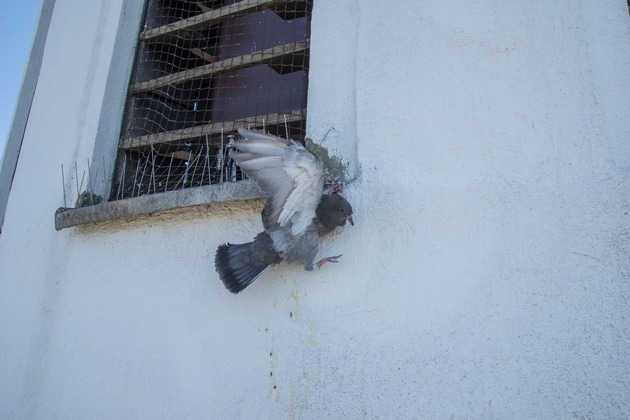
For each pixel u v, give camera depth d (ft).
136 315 10.10
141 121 12.64
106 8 13.11
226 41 13.02
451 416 7.36
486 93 8.57
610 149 7.71
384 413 7.67
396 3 9.51
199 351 9.28
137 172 12.17
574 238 7.51
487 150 8.34
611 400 6.77
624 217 7.32
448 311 7.80
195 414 8.95
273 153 7.79
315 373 8.26
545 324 7.32
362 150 8.95
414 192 8.47
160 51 13.19
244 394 8.67
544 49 8.40
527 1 8.70
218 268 8.82
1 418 10.98
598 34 8.29
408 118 8.88
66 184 11.92
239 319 9.12
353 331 8.21
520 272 7.64
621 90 7.99
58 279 11.33
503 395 7.22
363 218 8.64
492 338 7.49
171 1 13.62
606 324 7.06
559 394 7.00
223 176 11.07
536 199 7.84
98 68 12.58
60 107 13.02
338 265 8.60
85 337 10.50
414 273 8.13
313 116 9.83
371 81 9.23
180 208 10.28
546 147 8.02
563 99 8.09
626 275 7.13
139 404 9.48
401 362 7.81
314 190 8.10
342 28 10.09
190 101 13.17
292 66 11.13
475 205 8.12
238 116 12.25
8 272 12.35
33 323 11.33
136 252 10.58
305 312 8.62
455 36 8.98
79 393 10.17
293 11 11.67
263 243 8.43
